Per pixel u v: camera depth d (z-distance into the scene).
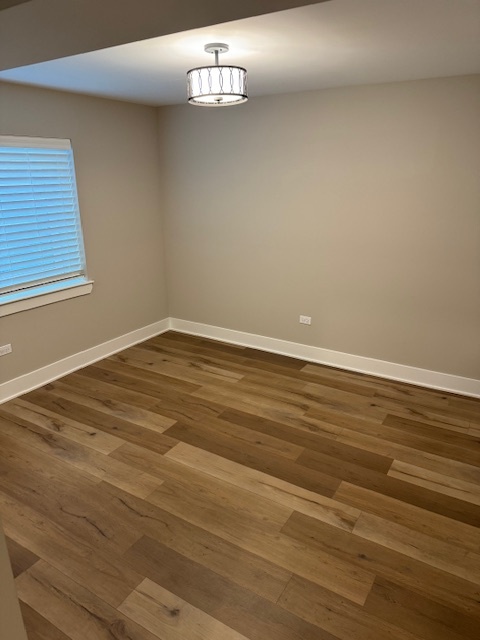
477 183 3.31
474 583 2.03
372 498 2.55
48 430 3.24
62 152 3.81
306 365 4.33
